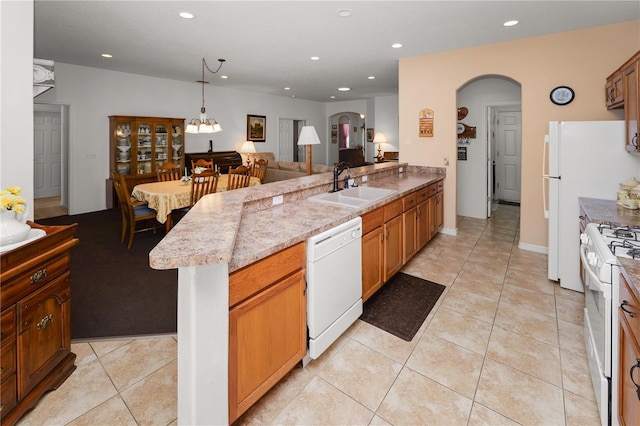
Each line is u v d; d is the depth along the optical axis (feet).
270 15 10.18
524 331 7.28
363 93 26.76
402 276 10.28
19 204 5.01
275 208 7.81
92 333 7.18
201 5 9.64
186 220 5.28
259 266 4.82
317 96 28.78
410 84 14.93
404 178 13.44
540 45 11.78
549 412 5.10
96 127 18.75
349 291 7.03
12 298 4.72
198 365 3.89
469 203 18.42
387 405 5.27
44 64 7.29
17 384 4.83
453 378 5.87
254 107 26.73
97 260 11.55
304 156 32.99
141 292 9.13
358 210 7.53
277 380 5.35
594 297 5.77
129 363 6.26
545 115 11.85
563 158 9.23
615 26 10.55
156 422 4.92
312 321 5.97
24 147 6.25
